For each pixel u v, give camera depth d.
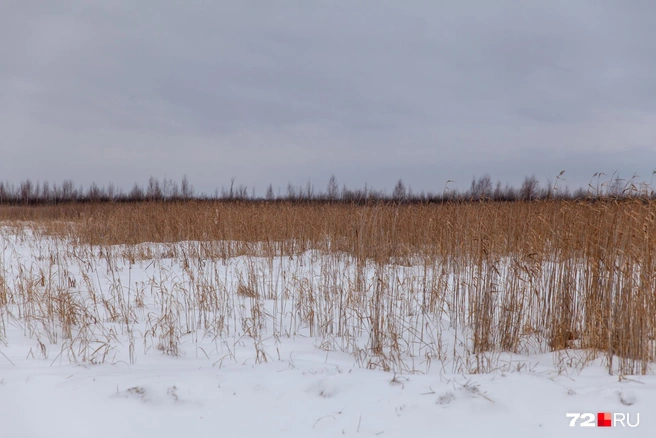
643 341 4.64
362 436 3.38
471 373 4.63
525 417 3.57
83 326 5.77
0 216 20.88
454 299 6.79
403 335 6.19
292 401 3.88
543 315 6.16
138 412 3.71
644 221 5.46
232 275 8.95
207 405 3.83
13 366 4.73
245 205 14.02
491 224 8.05
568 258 6.07
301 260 10.32
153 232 13.75
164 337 5.71
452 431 3.42
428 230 9.42
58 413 3.67
